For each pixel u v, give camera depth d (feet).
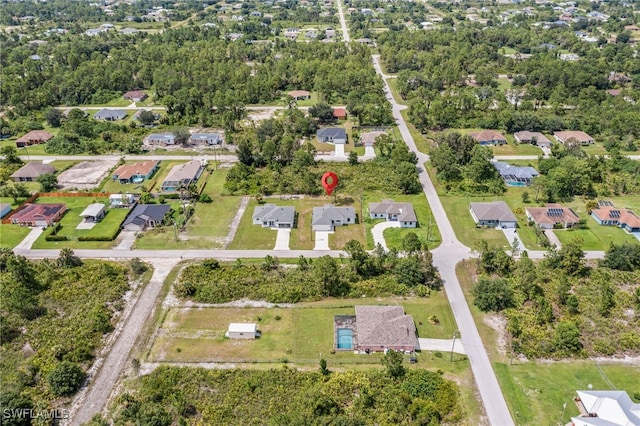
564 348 291.38
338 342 298.97
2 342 296.30
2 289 328.70
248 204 465.47
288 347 295.28
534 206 456.45
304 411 246.27
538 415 249.96
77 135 608.19
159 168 538.47
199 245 399.85
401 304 332.60
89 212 432.25
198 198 472.03
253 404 254.88
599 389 266.36
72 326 307.58
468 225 427.74
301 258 366.84
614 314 320.50
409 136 627.87
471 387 266.77
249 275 357.41
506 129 639.76
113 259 380.78
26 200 463.83
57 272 357.82
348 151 581.94
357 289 343.05
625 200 469.98
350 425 230.68
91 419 245.86
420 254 358.84
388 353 277.85
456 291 345.51
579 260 357.61
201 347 294.66
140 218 425.28
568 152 554.46
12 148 552.82
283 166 538.88
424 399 257.34
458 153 535.60
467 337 303.07
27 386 266.16
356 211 452.76
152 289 345.92
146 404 250.78
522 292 338.13
